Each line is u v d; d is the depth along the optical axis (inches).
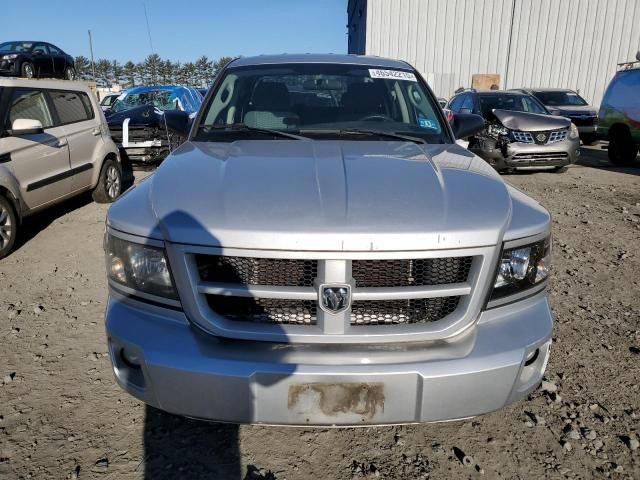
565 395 108.3
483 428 98.6
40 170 219.3
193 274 73.2
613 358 122.2
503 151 344.2
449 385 71.9
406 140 114.4
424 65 924.6
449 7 900.6
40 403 104.8
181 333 74.5
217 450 92.0
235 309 75.0
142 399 77.6
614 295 158.4
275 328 73.0
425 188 81.4
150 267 76.1
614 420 100.7
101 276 175.2
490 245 73.5
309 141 109.3
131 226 77.5
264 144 105.8
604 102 427.8
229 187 80.5
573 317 143.2
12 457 89.8
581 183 333.1
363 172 86.3
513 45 906.7
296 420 72.8
